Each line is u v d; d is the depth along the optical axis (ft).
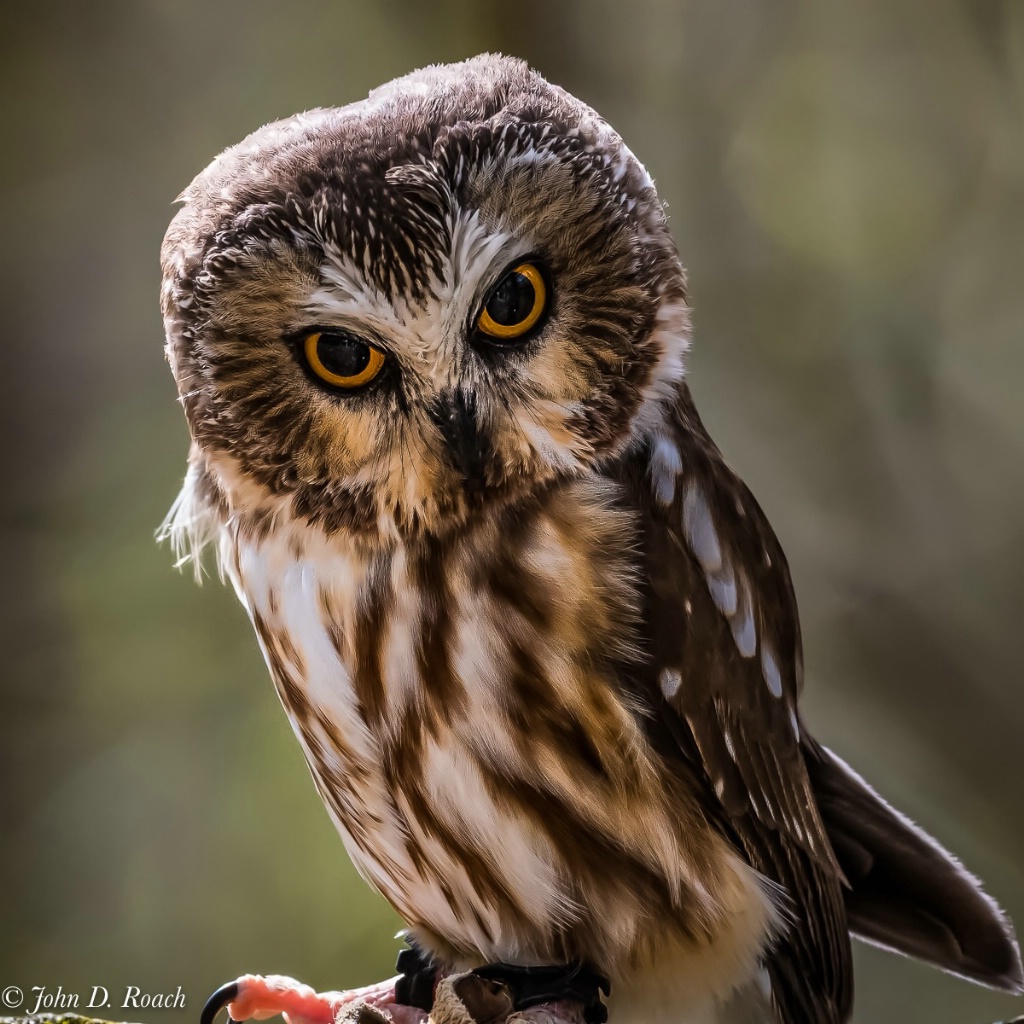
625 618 19.60
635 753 19.65
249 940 38.83
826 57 52.70
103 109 51.06
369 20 50.42
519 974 20.16
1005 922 22.33
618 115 50.60
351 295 18.92
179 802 40.65
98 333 49.29
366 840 21.36
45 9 50.62
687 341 21.09
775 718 21.63
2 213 49.60
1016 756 47.67
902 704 48.42
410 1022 20.81
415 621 19.61
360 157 19.16
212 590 42.42
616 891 19.97
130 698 41.75
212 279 19.25
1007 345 50.85
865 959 44.04
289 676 20.66
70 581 43.32
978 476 49.98
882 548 49.55
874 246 51.42
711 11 51.72
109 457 46.52
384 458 19.40
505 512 19.61
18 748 41.50
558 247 19.27
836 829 23.17
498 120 19.48
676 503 20.47
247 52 51.29
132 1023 36.01
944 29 52.95
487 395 19.31
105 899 39.96
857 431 50.11
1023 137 52.54
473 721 19.48
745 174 51.55
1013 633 48.55
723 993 20.75
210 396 19.81
